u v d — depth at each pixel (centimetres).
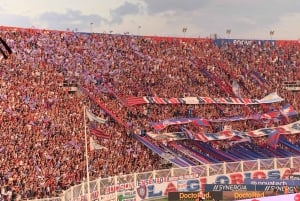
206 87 6919
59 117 5081
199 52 7581
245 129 6431
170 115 6172
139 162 5188
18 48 5850
